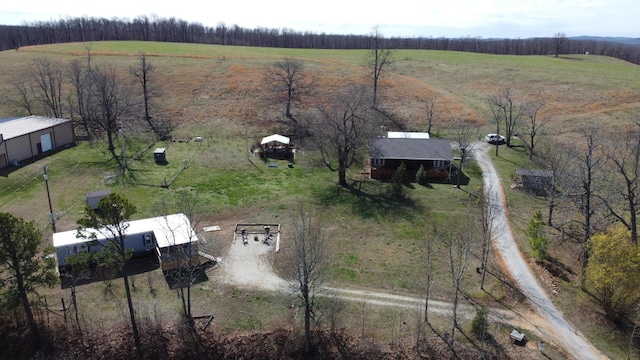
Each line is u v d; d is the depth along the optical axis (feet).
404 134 226.38
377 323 111.34
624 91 300.20
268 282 124.67
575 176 151.74
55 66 319.06
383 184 191.21
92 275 125.29
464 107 289.12
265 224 154.51
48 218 150.00
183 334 107.55
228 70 325.62
